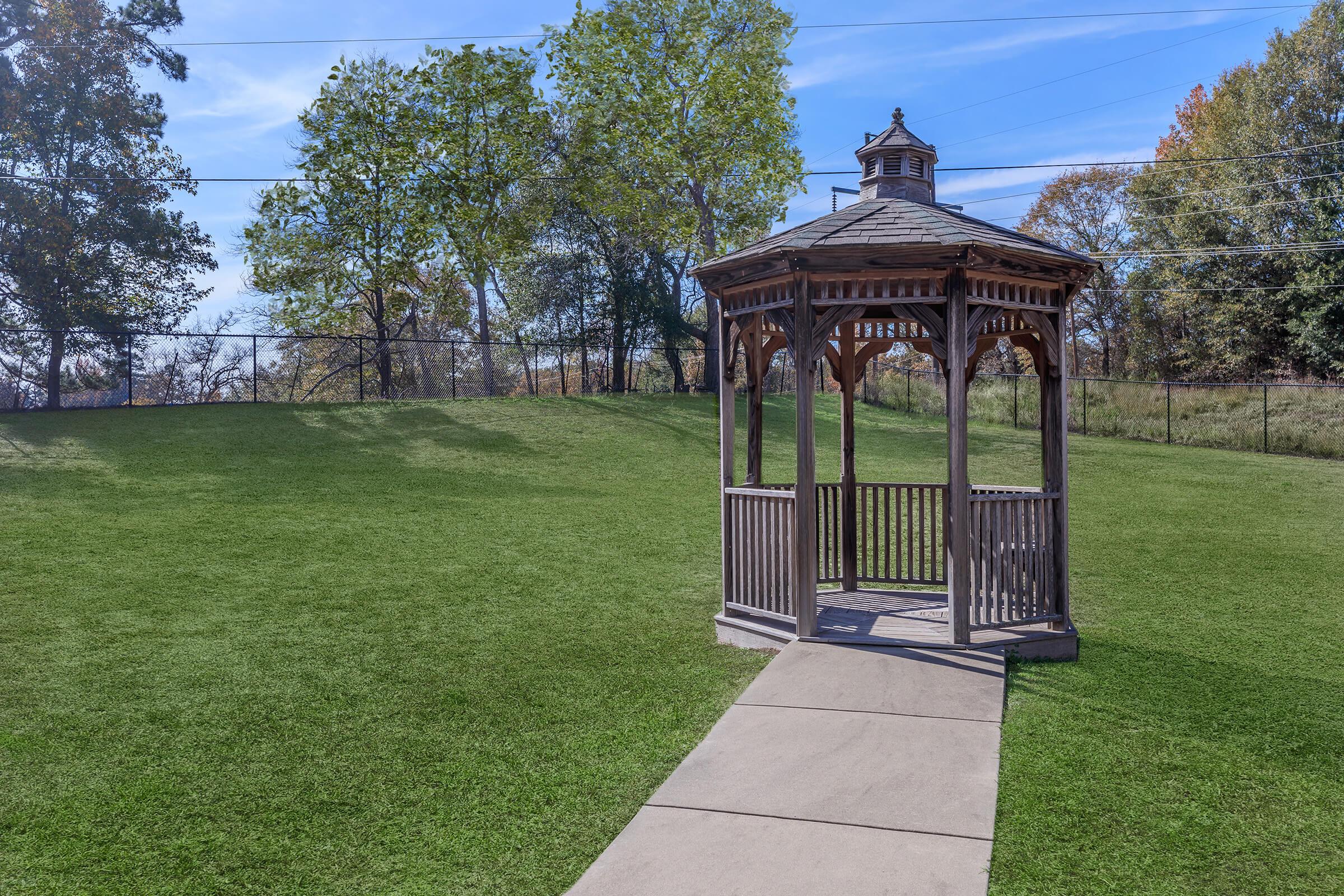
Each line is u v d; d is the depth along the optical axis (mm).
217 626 7113
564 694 5621
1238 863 3479
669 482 16156
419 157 27453
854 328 8250
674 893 3195
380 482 15055
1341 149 29984
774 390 32250
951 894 3176
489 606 7906
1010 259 6199
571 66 27172
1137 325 39000
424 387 28047
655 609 7895
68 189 24000
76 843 3713
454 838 3744
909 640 6375
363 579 8852
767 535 6789
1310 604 8211
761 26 27031
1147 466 18578
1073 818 3844
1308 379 30125
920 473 17797
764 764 4371
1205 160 32219
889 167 7406
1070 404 26703
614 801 4082
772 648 6633
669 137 26812
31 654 6316
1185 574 9508
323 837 3766
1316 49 30406
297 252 27641
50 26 23656
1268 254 31453
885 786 4113
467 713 5270
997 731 4801
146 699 5473
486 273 28531
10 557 9273
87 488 13422
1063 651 6473
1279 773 4352
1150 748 4664
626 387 30938
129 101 24609
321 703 5441
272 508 12586
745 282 6797
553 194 28922
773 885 3240
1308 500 14781
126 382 23781
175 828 3850
